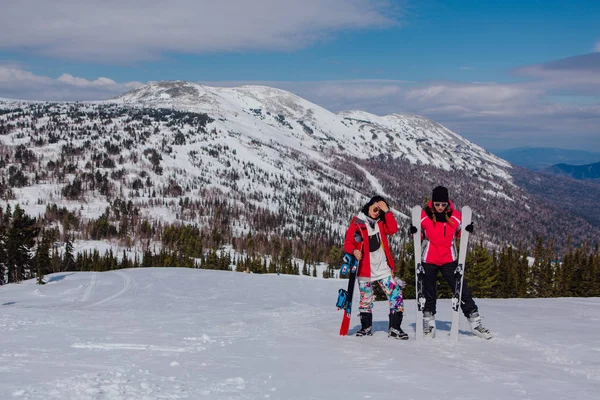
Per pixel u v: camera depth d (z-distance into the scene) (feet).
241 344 18.72
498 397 11.07
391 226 21.45
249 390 11.05
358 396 10.85
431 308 20.68
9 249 239.30
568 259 212.43
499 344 19.10
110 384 10.58
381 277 21.44
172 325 27.91
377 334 22.38
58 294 177.58
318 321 30.01
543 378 13.26
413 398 10.78
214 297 134.92
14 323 28.71
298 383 12.04
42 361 13.56
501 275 202.28
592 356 16.57
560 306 36.32
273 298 130.52
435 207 20.53
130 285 185.68
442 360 15.65
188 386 11.02
